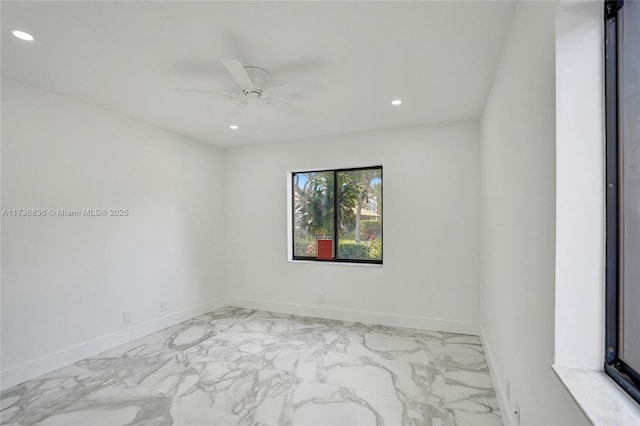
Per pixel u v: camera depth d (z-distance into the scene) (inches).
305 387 87.4
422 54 77.1
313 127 138.0
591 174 37.9
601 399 32.1
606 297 37.3
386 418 74.2
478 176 126.2
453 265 129.6
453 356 106.2
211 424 72.4
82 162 107.3
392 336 125.1
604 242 37.5
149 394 84.4
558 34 38.9
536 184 48.1
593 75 37.8
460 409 77.4
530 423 52.2
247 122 130.6
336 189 156.8
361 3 58.8
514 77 62.5
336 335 126.6
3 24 64.6
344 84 94.3
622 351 35.1
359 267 144.8
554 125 40.0
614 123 36.4
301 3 58.9
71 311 103.4
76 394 84.5
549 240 42.2
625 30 34.9
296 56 78.4
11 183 90.1
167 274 138.7
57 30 67.1
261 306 164.2
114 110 115.8
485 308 110.0
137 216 126.1
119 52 76.3
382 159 141.1
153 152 133.4
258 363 102.0
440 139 132.0
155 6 59.4
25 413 76.5
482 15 62.3
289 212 161.3
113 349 113.7
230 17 62.9
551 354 41.5
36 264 95.0
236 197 171.3
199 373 95.7
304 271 155.6
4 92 88.7
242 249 169.6
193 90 83.4
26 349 92.1
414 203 135.6
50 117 98.8
